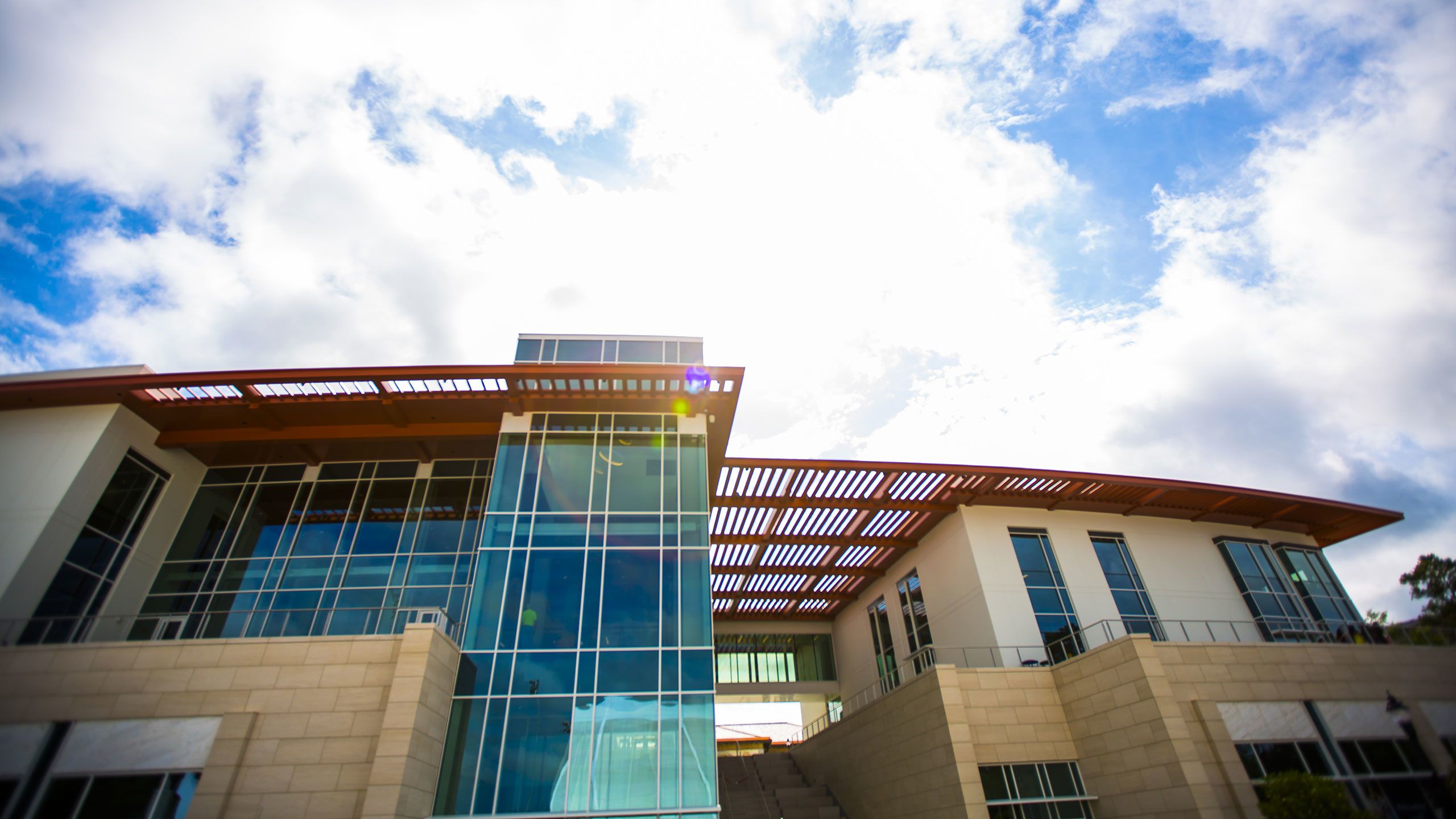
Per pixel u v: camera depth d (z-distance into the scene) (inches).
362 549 797.9
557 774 561.3
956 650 976.3
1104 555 1031.6
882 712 873.5
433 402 802.2
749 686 1348.4
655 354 879.1
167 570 770.2
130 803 490.3
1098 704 717.3
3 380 737.0
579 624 645.9
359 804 493.7
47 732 515.2
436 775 545.3
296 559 787.4
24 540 641.0
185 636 697.0
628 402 819.4
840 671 1364.4
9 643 588.1
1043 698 772.0
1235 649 728.3
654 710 602.9
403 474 867.4
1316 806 567.2
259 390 772.6
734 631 1414.9
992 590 943.7
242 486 850.1
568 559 689.0
